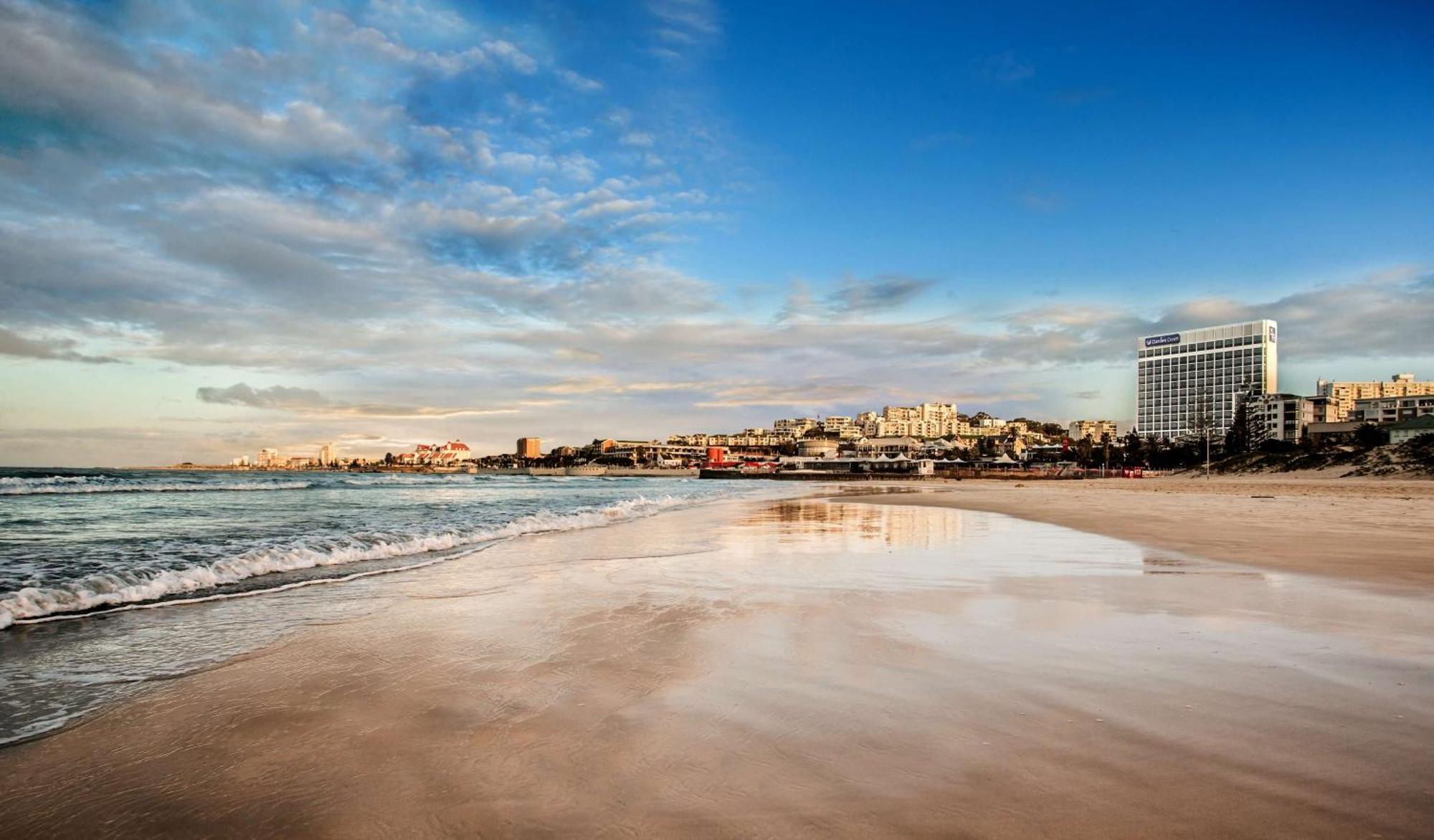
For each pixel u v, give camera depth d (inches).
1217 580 402.0
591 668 224.8
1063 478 4643.2
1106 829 120.9
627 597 351.6
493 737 168.1
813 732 167.9
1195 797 133.0
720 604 332.2
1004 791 136.5
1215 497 1699.1
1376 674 213.6
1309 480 2967.5
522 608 322.7
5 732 174.6
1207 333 7859.3
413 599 346.0
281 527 711.7
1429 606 320.5
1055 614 305.4
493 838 122.3
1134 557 513.7
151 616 307.1
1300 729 168.1
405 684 209.9
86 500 1225.4
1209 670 217.6
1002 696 194.1
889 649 245.4
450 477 5211.6
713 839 120.2
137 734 172.9
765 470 6481.3
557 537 686.5
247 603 335.0
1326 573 422.9
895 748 157.8
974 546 601.9
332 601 342.3
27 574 391.5
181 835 125.6
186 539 576.1
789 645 252.7
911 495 2146.9
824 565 478.3
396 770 150.9
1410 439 3174.2
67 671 225.6
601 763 152.1
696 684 207.2
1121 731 167.3
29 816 133.0
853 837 119.8
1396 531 707.4
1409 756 152.0
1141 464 5433.1
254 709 189.6
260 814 132.6
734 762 151.6
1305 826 121.3
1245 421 4965.6
